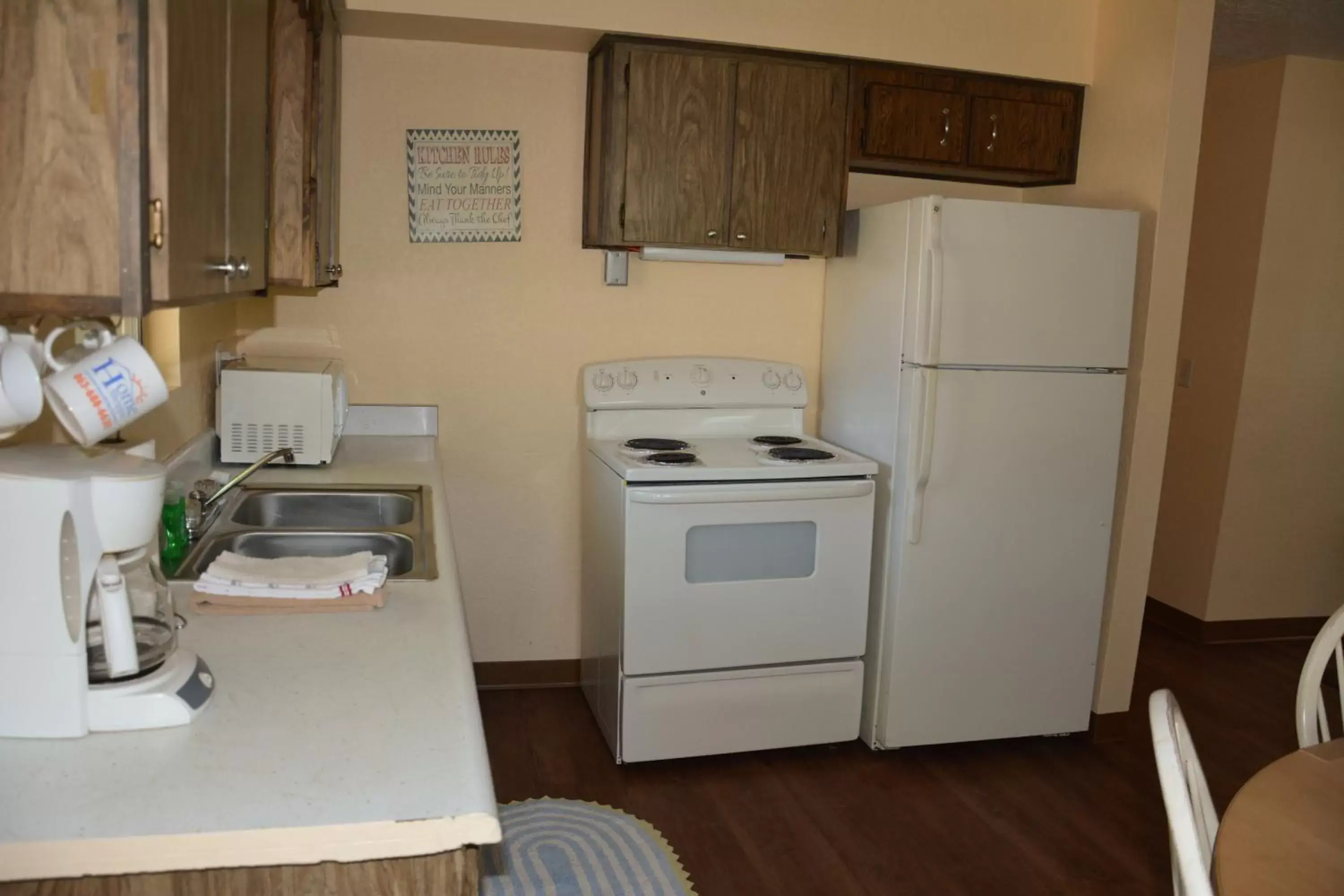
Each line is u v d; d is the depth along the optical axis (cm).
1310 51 381
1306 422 421
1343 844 124
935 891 239
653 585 278
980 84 318
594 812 269
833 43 300
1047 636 306
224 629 152
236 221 145
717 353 339
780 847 255
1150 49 299
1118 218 290
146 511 118
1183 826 108
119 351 116
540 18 281
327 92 243
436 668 140
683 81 291
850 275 323
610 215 291
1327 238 409
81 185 104
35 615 112
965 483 289
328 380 269
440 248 314
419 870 104
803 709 297
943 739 303
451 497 328
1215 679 383
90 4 103
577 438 333
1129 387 308
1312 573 434
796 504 284
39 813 100
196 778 108
